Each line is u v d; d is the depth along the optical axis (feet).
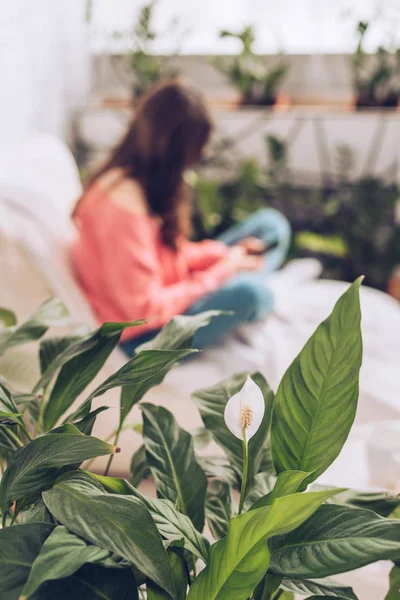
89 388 4.43
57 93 9.34
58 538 1.33
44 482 1.52
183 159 5.50
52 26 9.02
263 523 1.27
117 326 1.96
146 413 1.91
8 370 3.28
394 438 4.30
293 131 9.88
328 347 1.59
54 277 4.52
